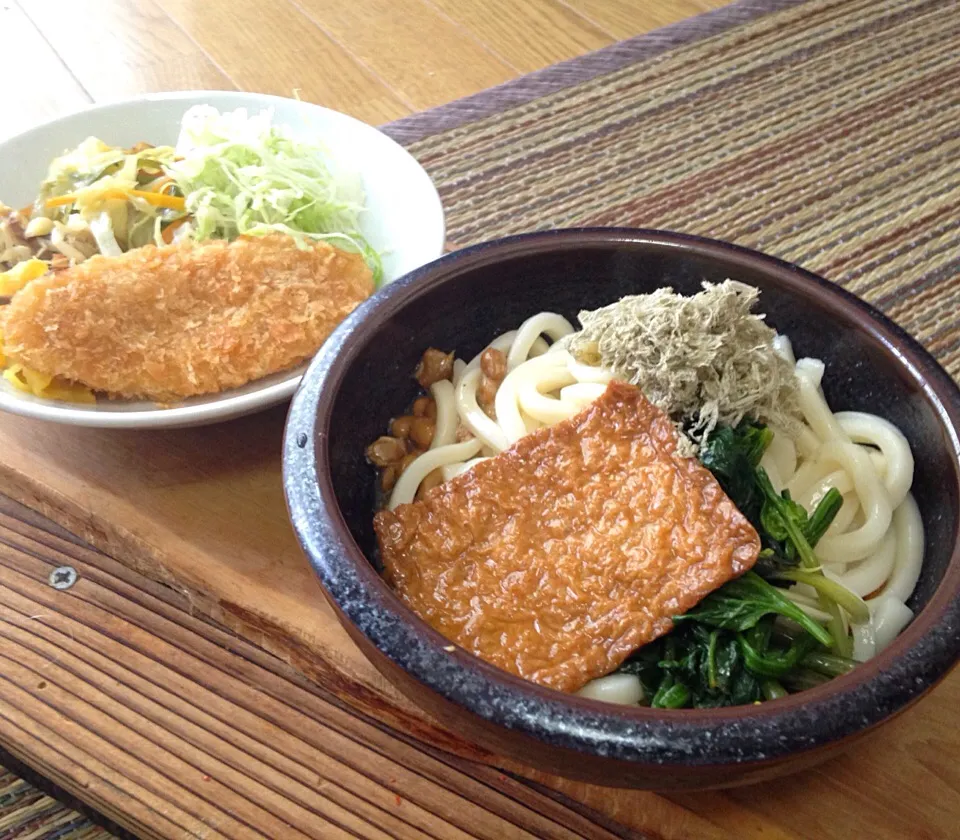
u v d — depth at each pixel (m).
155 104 0.46
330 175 0.44
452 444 0.35
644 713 0.23
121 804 0.29
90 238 0.41
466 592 0.29
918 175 0.50
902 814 0.28
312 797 0.29
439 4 0.64
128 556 0.35
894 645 0.24
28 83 0.57
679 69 0.58
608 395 0.32
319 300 0.38
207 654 0.32
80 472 0.36
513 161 0.52
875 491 0.32
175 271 0.37
